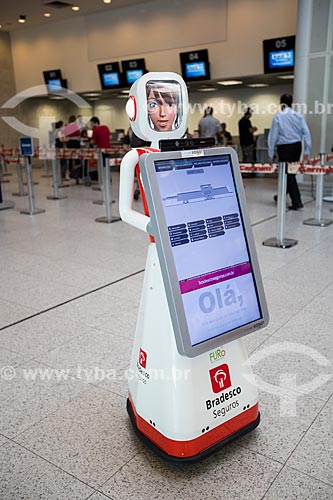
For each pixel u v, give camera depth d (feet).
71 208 23.02
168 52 35.42
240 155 35.94
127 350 8.14
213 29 32.68
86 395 6.81
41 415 6.34
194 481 5.13
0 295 10.97
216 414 5.28
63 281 11.90
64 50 41.93
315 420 6.12
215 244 5.15
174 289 4.64
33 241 16.29
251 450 5.60
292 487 5.01
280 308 9.75
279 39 29.17
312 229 16.93
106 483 5.12
